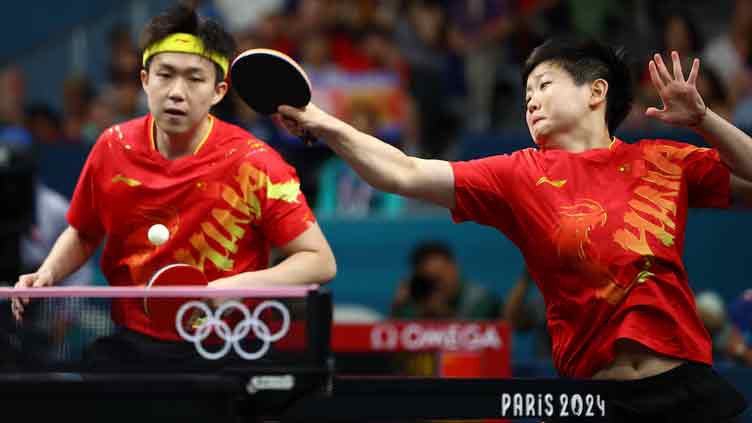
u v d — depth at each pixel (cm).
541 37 2848
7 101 2828
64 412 822
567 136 1088
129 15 2936
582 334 1032
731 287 2331
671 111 1028
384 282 2356
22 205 1877
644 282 1017
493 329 1573
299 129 1010
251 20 2991
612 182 1048
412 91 2825
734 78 2786
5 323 878
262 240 1164
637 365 1016
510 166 1051
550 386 930
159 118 1120
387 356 1642
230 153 1136
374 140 1009
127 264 1155
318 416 924
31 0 2798
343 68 2833
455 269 2111
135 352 888
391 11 2944
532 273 1073
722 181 1067
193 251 1134
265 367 852
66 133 2836
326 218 2384
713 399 1016
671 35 2759
